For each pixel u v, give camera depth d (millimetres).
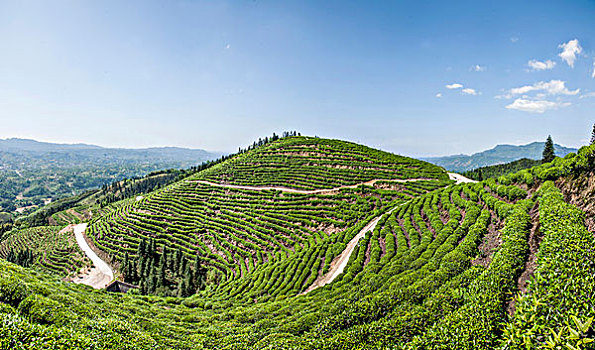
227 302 40969
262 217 74312
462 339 11438
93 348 14594
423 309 15867
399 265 28875
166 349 18969
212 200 93375
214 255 67812
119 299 35781
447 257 23516
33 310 17781
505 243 20047
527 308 10188
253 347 18625
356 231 53031
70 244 101125
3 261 31312
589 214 19344
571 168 25797
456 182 78375
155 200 105500
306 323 20531
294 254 52938
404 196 71750
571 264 11758
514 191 33688
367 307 19031
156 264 70750
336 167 103750
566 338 7316
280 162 114625
